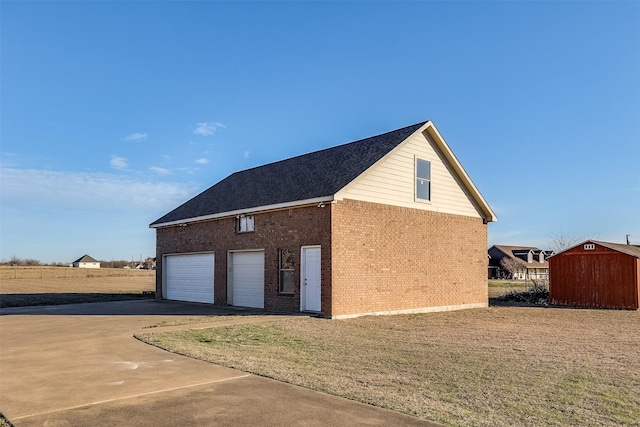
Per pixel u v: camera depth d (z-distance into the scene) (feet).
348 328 44.75
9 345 34.81
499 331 44.88
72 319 50.96
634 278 70.33
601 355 33.04
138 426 17.66
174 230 77.00
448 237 65.00
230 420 18.24
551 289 79.51
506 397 22.16
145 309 61.72
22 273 216.74
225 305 65.05
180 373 25.59
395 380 24.90
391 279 56.54
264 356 30.94
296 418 18.45
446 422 18.22
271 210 58.13
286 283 57.00
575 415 19.74
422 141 62.13
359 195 53.57
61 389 22.57
